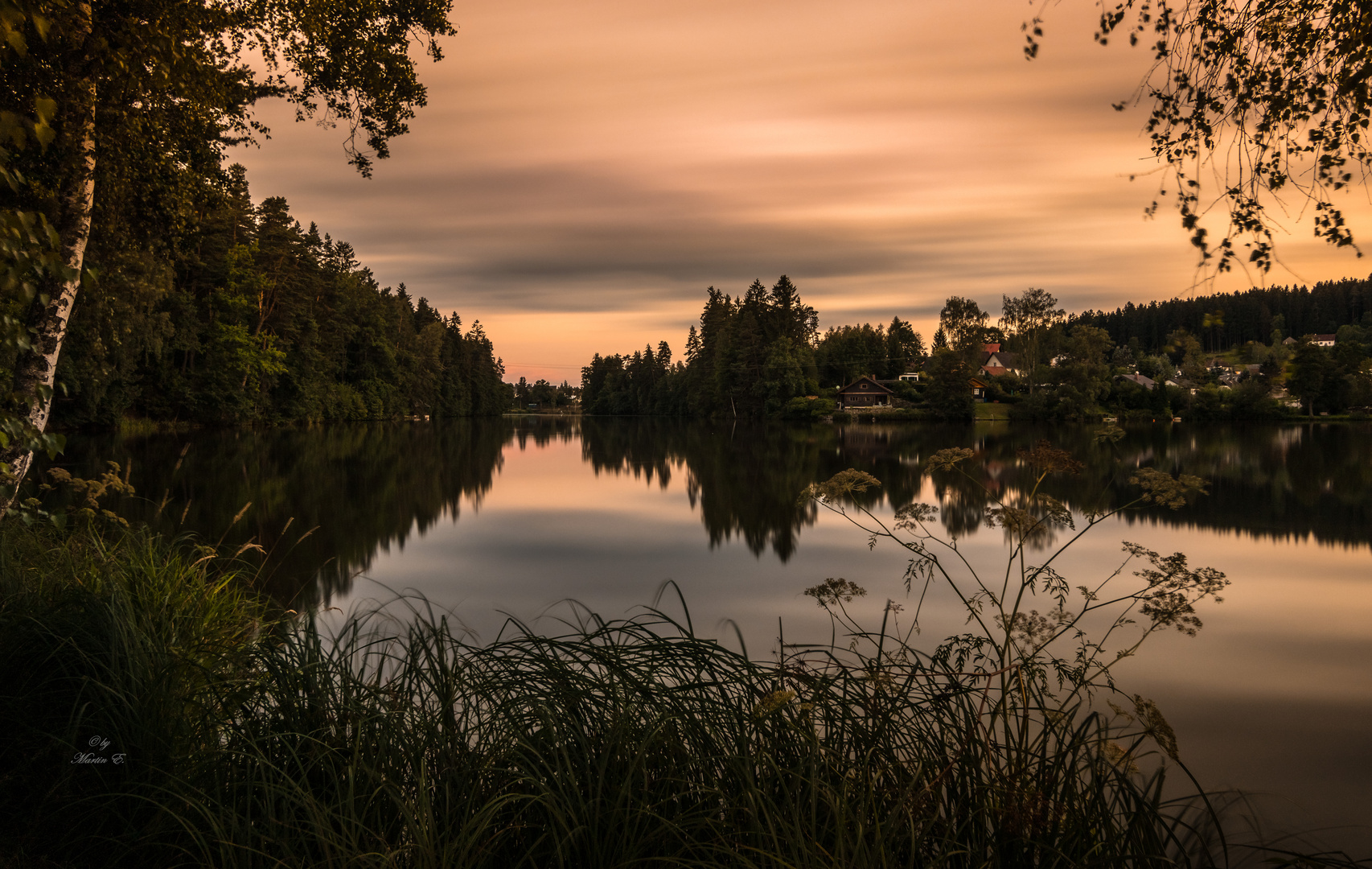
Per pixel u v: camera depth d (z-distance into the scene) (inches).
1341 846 155.9
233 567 376.2
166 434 1407.5
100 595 154.4
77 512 235.3
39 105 90.2
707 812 100.1
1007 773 111.9
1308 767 206.1
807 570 453.4
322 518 597.6
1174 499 111.0
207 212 370.6
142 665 132.5
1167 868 99.6
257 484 768.9
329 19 304.2
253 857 96.7
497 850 101.0
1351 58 122.7
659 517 673.0
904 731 117.1
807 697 119.7
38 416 214.7
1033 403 2731.3
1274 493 832.9
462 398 3796.8
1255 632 334.0
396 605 334.6
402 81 325.1
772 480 1009.5
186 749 120.1
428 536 553.0
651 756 110.3
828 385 3818.9
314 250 2214.6
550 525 620.4
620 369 5600.4
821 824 103.0
